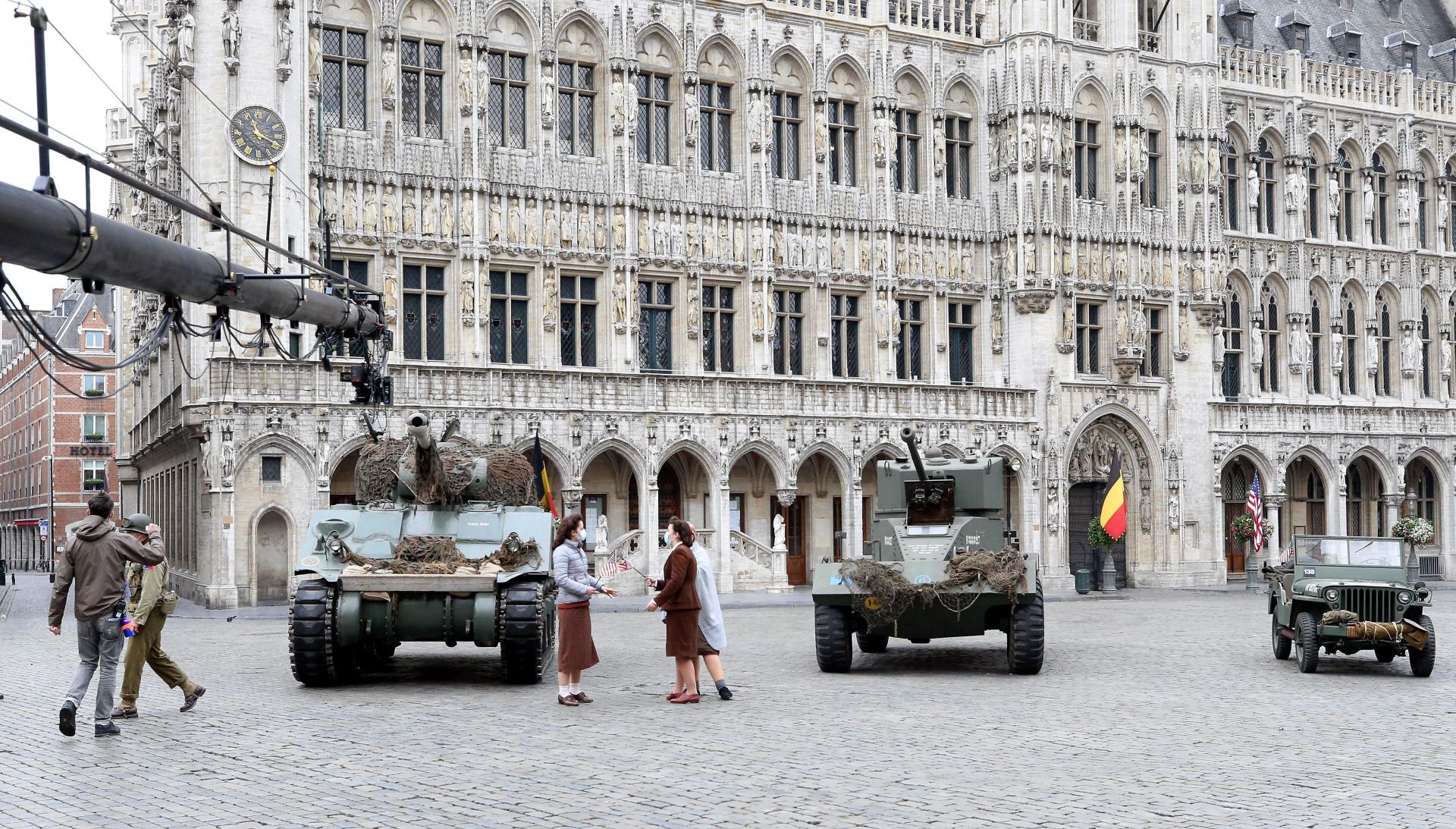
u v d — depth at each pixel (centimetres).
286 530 3897
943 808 1219
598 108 4584
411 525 2225
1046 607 4075
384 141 4200
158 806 1223
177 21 4041
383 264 4178
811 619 3488
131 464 6756
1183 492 5378
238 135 3894
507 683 2094
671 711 1800
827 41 4944
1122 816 1188
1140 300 5312
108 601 1567
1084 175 5309
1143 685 2116
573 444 4250
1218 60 5528
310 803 1235
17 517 11681
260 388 3844
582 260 4491
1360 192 5981
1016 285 5134
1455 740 1598
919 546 2400
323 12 4172
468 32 4300
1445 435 6056
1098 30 5409
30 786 1309
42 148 1363
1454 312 6191
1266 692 2036
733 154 4819
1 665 2352
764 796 1264
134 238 1479
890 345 5000
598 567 4219
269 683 2095
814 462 4919
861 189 5028
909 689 2047
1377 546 2436
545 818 1178
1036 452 5103
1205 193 5456
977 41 5247
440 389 4059
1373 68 6291
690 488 4678
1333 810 1216
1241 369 5659
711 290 4753
